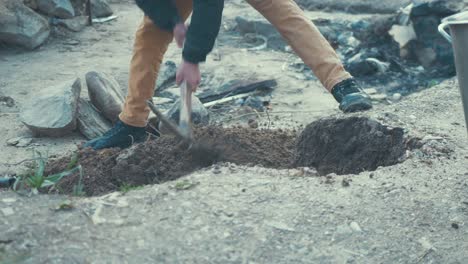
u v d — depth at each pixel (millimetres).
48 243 3607
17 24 9258
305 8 12094
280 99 7711
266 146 5082
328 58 5324
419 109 5410
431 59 8891
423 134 4914
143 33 5223
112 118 6875
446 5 8898
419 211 4082
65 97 6723
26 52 9266
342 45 9695
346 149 4988
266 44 9766
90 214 3861
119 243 3652
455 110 5480
